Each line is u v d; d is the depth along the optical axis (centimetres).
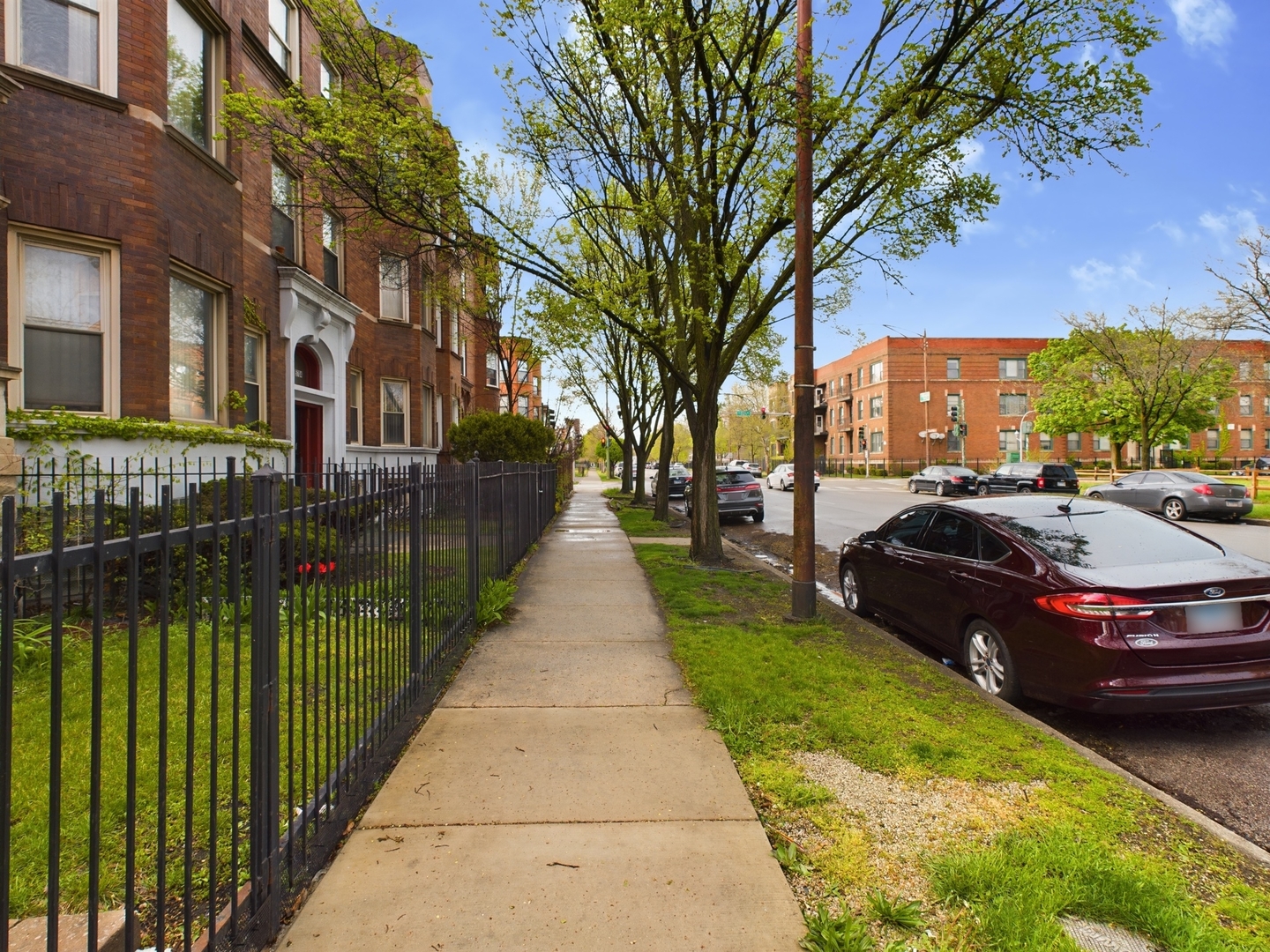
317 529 295
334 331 1366
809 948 244
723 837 311
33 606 595
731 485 1994
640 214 884
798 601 712
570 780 363
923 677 531
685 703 477
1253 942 251
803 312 719
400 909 262
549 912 261
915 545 651
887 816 335
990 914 258
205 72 930
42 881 270
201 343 923
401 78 842
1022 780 370
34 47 718
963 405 5031
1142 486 2034
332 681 496
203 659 525
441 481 536
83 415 716
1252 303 1981
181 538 202
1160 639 424
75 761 365
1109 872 279
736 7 819
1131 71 741
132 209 768
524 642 627
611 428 3092
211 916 219
